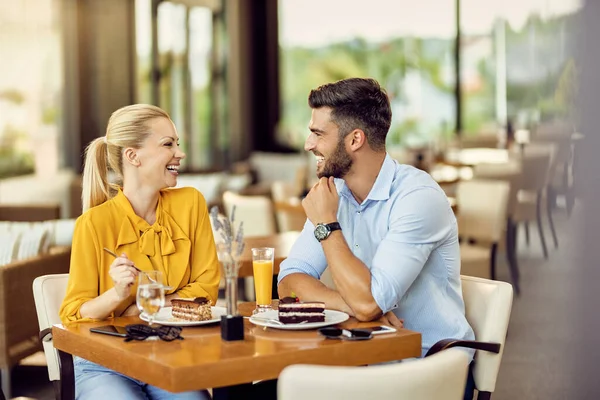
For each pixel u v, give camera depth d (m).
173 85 11.89
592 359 2.05
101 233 3.19
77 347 2.76
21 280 4.92
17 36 9.20
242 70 14.02
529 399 4.75
